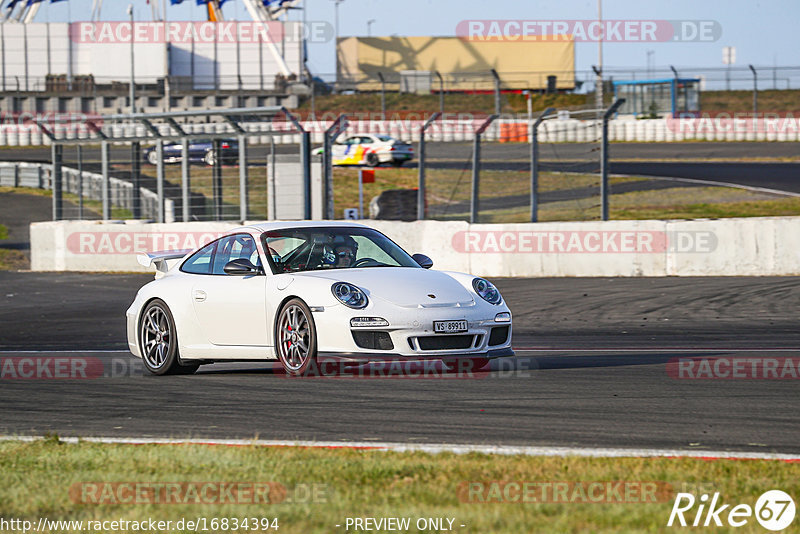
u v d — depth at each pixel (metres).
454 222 67.62
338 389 26.80
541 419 22.22
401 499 14.60
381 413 23.09
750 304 51.25
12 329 51.53
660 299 53.72
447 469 16.53
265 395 26.16
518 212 95.38
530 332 45.56
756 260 61.03
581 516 13.60
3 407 25.77
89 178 100.88
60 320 54.97
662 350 37.09
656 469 16.45
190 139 74.56
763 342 39.12
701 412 23.09
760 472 16.22
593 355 35.69
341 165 136.12
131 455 18.27
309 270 30.06
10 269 85.19
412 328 27.33
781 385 27.42
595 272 63.91
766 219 60.81
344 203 113.62
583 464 16.92
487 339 28.62
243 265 30.00
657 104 175.12
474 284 29.84
